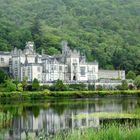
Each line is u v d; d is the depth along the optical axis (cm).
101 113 13762
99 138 6831
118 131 6931
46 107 16325
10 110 14988
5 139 9075
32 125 11112
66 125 11012
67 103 18475
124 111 14250
